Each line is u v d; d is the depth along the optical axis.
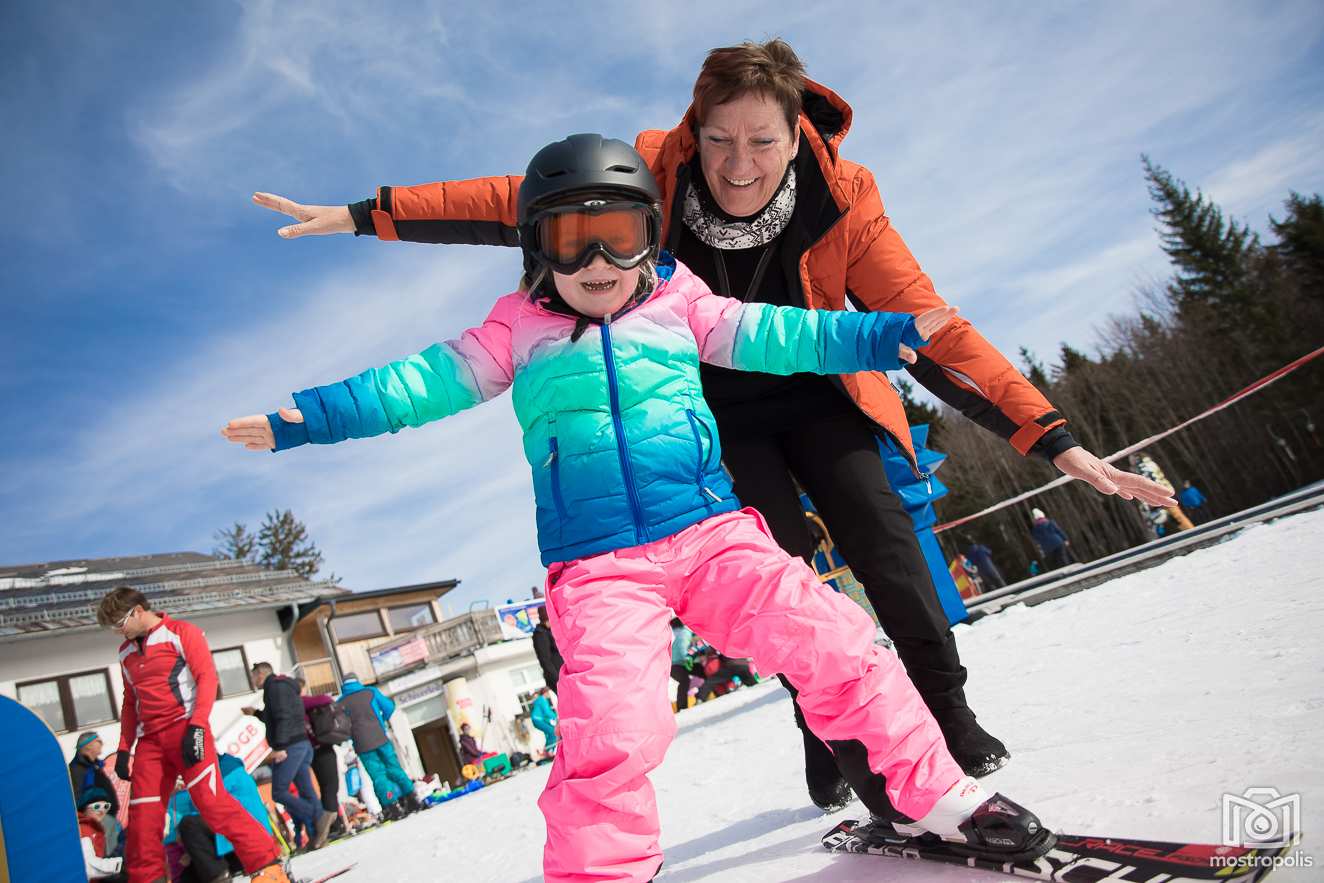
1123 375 41.00
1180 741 1.79
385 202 2.55
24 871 3.01
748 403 2.33
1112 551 37.16
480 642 20.36
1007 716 2.67
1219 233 40.94
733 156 2.10
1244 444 37.09
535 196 1.67
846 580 5.90
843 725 1.53
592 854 1.39
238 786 6.10
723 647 1.66
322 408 1.72
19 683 16.59
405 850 4.93
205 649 4.32
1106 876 1.19
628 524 1.62
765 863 1.87
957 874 1.41
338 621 22.95
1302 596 3.15
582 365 1.69
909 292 2.23
